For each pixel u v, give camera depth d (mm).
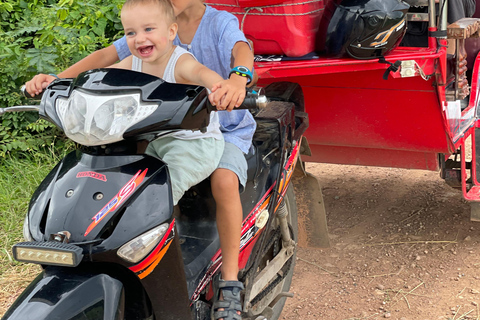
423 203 4465
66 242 1796
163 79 2098
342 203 4570
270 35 2982
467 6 3768
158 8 2027
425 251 3742
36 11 5656
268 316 2727
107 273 1868
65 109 1939
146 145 1982
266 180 2592
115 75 1958
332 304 3246
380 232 4062
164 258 1901
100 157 1937
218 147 2174
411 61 2840
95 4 5613
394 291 3326
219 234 2277
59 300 1736
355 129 3521
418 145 3439
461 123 3557
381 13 2713
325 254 3828
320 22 2967
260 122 2697
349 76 3305
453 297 3225
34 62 4715
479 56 3998
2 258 3668
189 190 2443
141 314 2033
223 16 2357
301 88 3238
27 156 4777
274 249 2930
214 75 1990
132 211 1840
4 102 4867
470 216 3910
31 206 1959
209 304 2314
